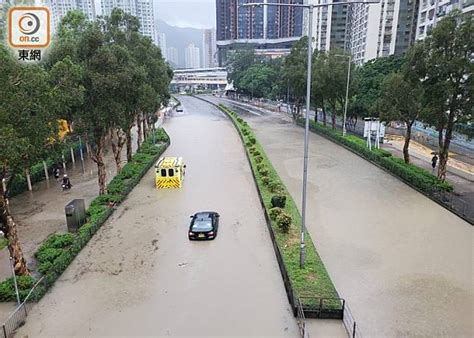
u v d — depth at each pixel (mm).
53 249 17766
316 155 39562
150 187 29188
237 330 12844
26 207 24844
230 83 138625
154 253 18359
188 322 13273
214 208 24359
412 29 83875
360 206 23969
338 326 12906
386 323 12898
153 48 38031
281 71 79750
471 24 23219
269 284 15602
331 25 109000
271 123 66625
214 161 37906
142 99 26406
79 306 14227
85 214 21484
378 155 34812
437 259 17125
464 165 34156
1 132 12148
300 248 16156
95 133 23703
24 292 14500
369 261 16984
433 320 13031
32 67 14367
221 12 154000
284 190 26125
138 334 12695
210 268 16891
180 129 61219
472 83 23094
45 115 14188
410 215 22406
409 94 28047
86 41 22000
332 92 48781
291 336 12523
